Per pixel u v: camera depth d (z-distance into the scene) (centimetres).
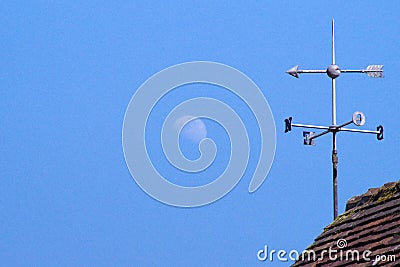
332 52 4025
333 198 3616
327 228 3072
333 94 3934
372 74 3975
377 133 3812
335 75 3953
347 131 3841
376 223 2758
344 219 3020
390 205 2819
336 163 3719
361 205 3081
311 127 3922
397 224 2623
